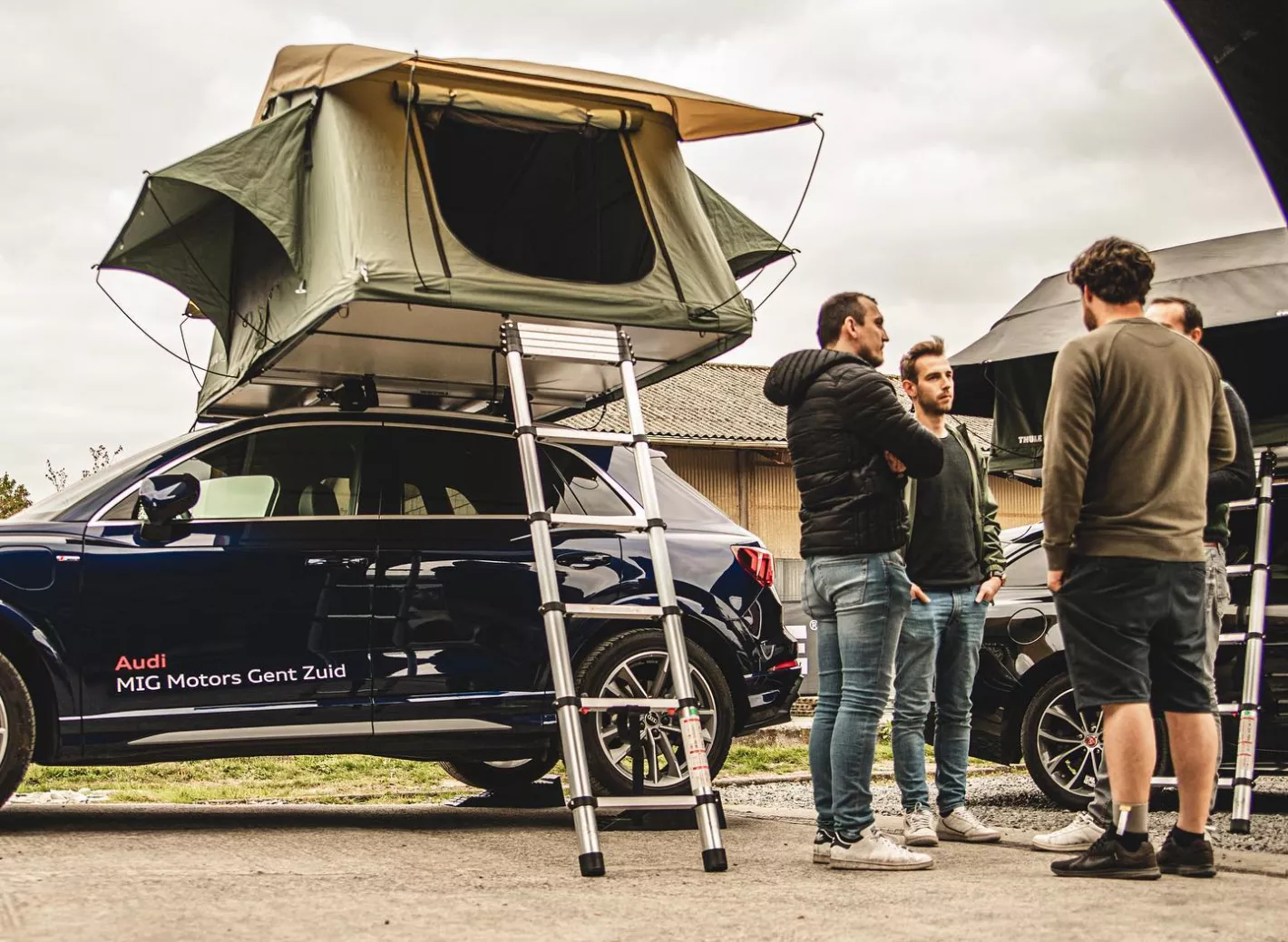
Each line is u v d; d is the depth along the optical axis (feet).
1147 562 13.66
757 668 20.33
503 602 19.01
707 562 20.34
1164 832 18.89
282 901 12.41
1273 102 6.89
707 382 83.20
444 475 19.53
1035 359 25.68
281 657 17.89
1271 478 19.61
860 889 13.44
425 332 19.52
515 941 10.73
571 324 18.76
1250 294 22.38
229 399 23.58
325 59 18.62
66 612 17.19
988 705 23.00
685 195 20.12
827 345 15.81
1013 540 24.50
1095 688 13.89
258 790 27.63
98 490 18.19
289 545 18.26
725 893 13.15
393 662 18.34
